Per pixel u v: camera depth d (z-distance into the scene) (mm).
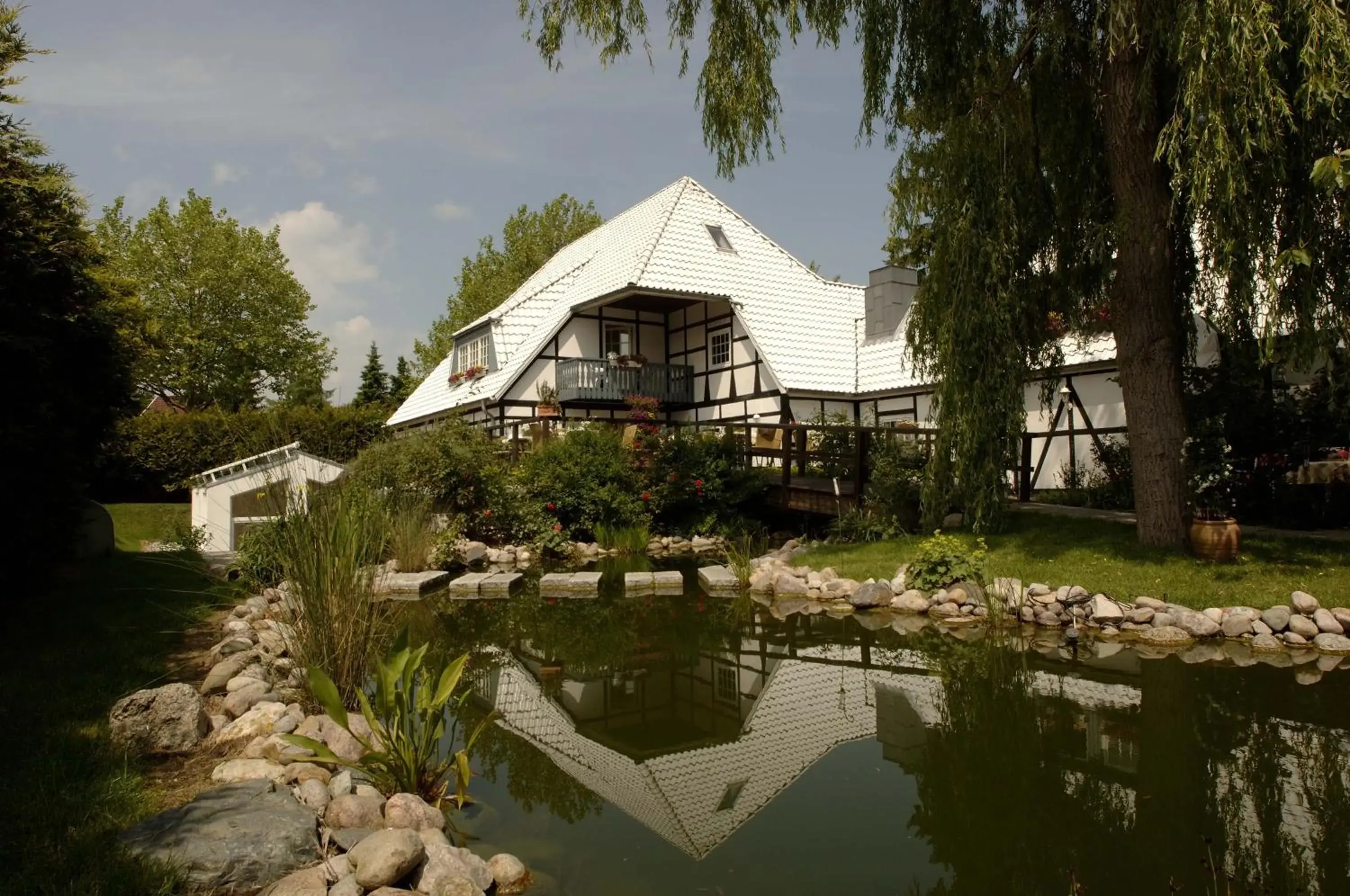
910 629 7855
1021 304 9133
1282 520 10680
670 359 22453
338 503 5848
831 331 20906
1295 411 10180
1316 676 5852
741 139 9586
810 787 4129
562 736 5070
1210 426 9562
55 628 6250
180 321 33375
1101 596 7527
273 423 9570
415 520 12094
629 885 3107
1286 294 7164
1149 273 8703
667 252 20469
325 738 4113
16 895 2514
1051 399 10742
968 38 9375
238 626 6543
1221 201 6801
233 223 35781
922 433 12789
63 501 7508
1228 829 3520
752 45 9227
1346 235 7086
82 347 7766
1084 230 9641
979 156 8945
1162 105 8312
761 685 6199
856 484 12445
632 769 4457
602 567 12750
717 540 14695
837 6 9336
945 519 11938
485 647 7512
